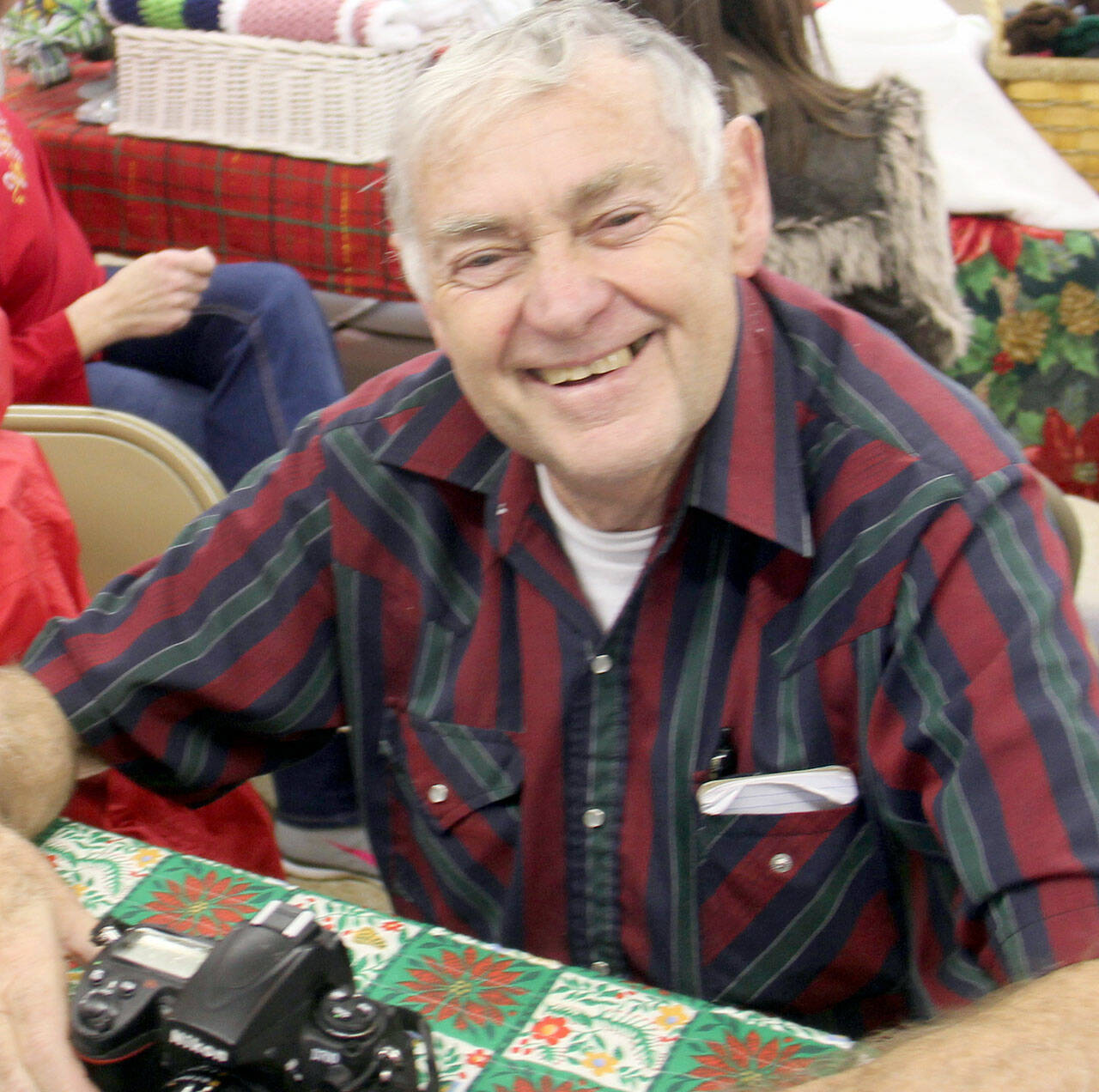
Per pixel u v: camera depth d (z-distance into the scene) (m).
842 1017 0.98
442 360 1.01
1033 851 0.75
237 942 0.64
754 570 0.90
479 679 0.98
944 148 1.99
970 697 0.81
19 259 1.73
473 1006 0.77
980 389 2.13
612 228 0.79
